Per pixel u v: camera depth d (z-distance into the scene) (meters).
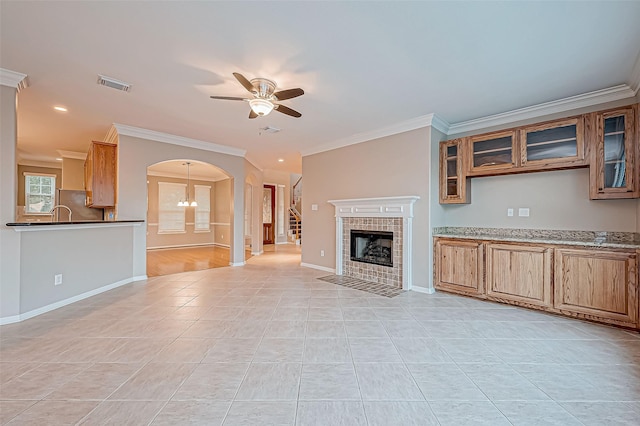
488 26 2.17
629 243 3.14
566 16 2.05
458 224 4.46
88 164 5.28
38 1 1.92
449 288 4.05
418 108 3.82
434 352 2.37
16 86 2.97
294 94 2.86
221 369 2.09
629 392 1.84
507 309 3.44
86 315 3.18
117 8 1.99
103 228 4.17
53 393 1.79
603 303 2.91
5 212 2.92
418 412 1.65
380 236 4.85
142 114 4.06
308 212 6.21
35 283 3.17
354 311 3.36
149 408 1.66
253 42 2.39
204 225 10.47
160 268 6.03
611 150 3.08
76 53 2.56
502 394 1.82
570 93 3.33
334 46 2.44
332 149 5.63
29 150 6.39
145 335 2.66
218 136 5.20
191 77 2.98
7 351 2.33
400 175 4.47
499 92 3.31
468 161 4.10
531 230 3.83
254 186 8.26
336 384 1.91
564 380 1.97
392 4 1.94
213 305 3.55
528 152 3.63
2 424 1.51
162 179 9.46
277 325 2.92
